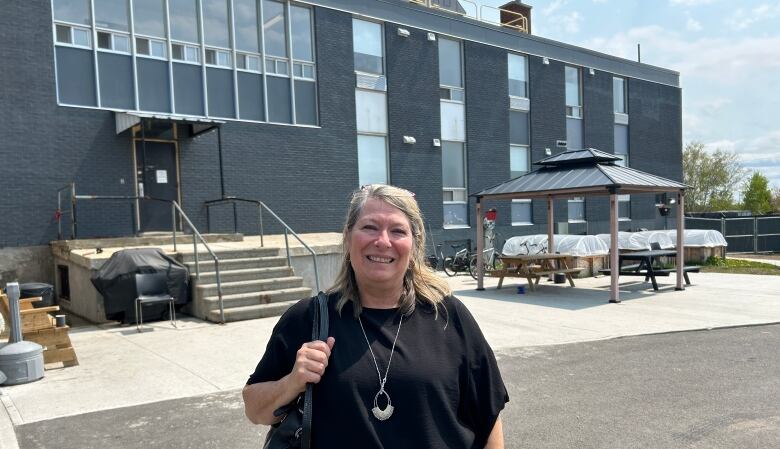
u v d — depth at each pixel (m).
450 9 22.52
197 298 9.73
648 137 26.84
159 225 13.62
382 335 1.99
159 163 13.68
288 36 15.75
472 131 20.12
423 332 2.04
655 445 4.16
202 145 14.27
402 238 2.07
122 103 13.20
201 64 14.31
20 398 5.48
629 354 6.89
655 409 4.91
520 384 5.71
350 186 16.83
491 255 17.61
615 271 10.99
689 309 10.09
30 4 12.08
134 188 13.27
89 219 12.70
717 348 7.14
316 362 1.83
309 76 16.23
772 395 5.25
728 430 4.41
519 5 23.77
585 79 24.05
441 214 19.09
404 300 2.09
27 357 6.00
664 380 5.77
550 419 4.71
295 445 1.86
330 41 16.52
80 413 5.03
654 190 12.30
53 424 4.77
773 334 7.95
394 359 1.93
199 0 14.29
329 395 1.86
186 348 7.50
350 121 16.88
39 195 12.13
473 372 2.06
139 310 9.23
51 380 6.10
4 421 4.84
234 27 14.84
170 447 4.26
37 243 12.11
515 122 21.67
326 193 16.31
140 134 13.33
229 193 14.64
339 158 16.62
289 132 15.67
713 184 51.28
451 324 2.09
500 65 21.03
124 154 13.17
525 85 22.05
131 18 13.30
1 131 11.75
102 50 12.95
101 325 9.46
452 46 19.86
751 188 59.44
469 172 20.03
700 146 52.12
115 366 6.64
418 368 1.92
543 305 10.84
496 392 2.09
